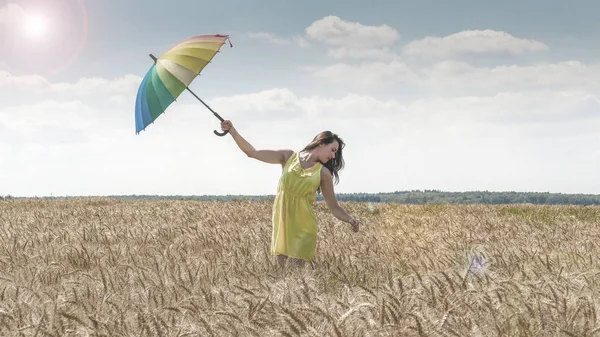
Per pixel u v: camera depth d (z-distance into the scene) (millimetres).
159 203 21703
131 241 9078
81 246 7973
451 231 10438
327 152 6480
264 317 3955
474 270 5246
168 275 5695
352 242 8805
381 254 7488
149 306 4531
